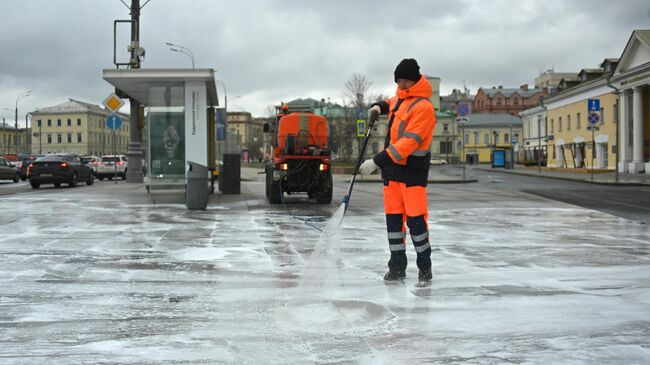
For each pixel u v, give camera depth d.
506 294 4.89
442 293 4.91
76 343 3.62
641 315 4.28
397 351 3.48
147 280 5.45
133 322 4.08
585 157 50.44
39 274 5.71
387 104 5.59
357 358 3.37
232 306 4.50
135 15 23.61
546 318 4.19
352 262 6.38
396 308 4.42
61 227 9.46
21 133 127.00
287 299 4.71
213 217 11.29
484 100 121.06
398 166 5.26
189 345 3.59
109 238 8.21
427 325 4.00
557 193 20.36
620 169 42.19
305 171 15.03
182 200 15.16
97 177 38.47
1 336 3.76
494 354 3.44
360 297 4.74
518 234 9.04
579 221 11.07
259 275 5.69
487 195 19.30
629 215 12.39
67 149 124.62
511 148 59.84
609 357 3.39
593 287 5.20
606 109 45.59
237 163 19.00
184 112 13.98
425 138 5.18
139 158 27.52
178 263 6.31
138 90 15.43
